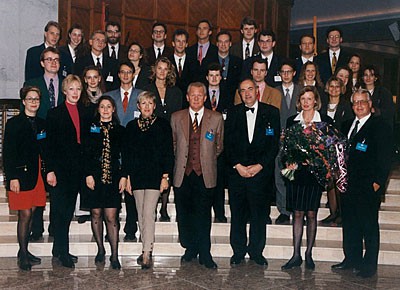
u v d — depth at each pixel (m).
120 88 6.23
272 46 6.89
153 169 5.54
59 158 5.51
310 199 5.62
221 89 6.51
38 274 5.40
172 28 11.72
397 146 9.36
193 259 6.04
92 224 5.73
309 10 15.42
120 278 5.32
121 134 5.55
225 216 7.09
